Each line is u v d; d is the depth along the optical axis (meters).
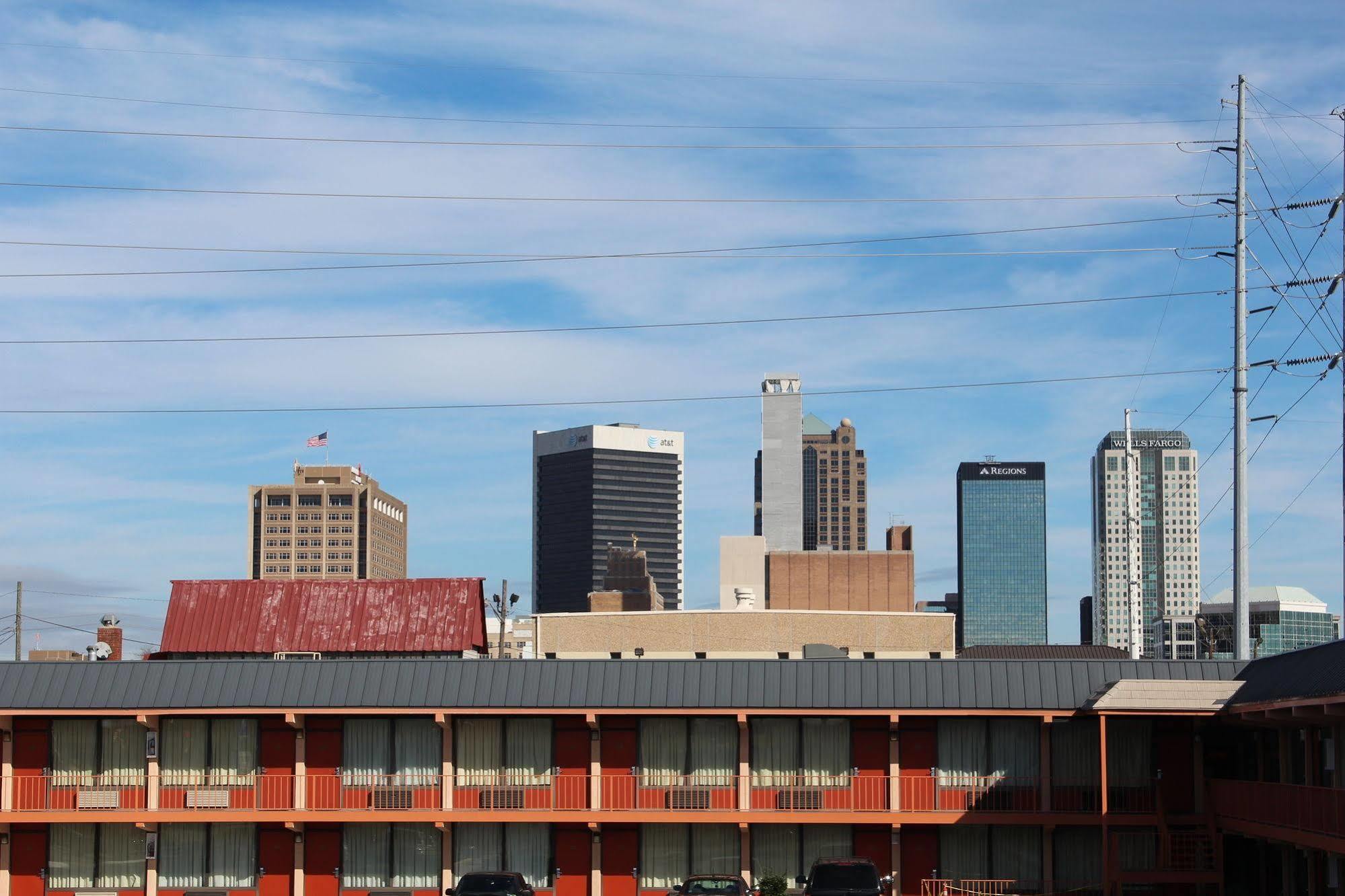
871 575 121.00
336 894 58.66
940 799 57.16
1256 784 49.50
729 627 89.56
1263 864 53.97
